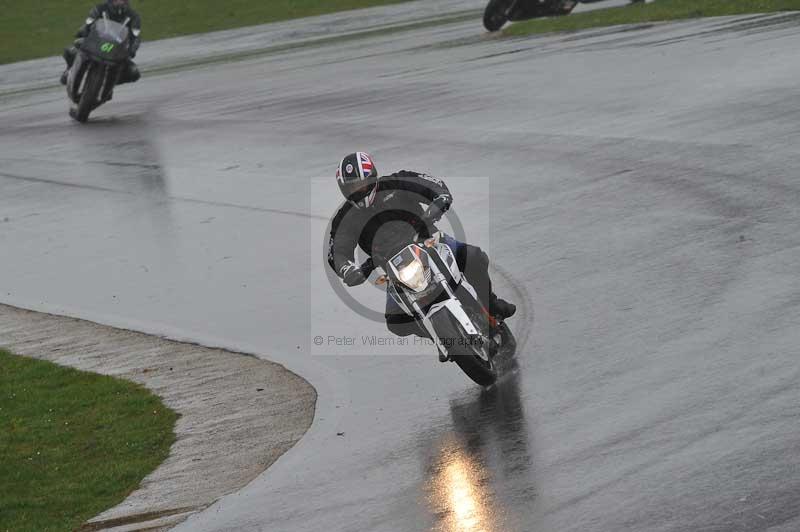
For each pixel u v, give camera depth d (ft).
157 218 177.68
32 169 230.68
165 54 437.17
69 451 98.12
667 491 71.15
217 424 98.78
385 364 107.14
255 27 508.94
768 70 222.07
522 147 187.21
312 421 95.61
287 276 140.26
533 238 138.10
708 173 154.71
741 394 85.25
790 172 148.66
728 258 119.14
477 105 230.68
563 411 88.22
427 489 77.97
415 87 265.95
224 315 128.98
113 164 224.94
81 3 595.47
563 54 286.46
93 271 154.30
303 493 81.20
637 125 191.52
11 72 429.38
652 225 135.44
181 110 284.00
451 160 184.96
